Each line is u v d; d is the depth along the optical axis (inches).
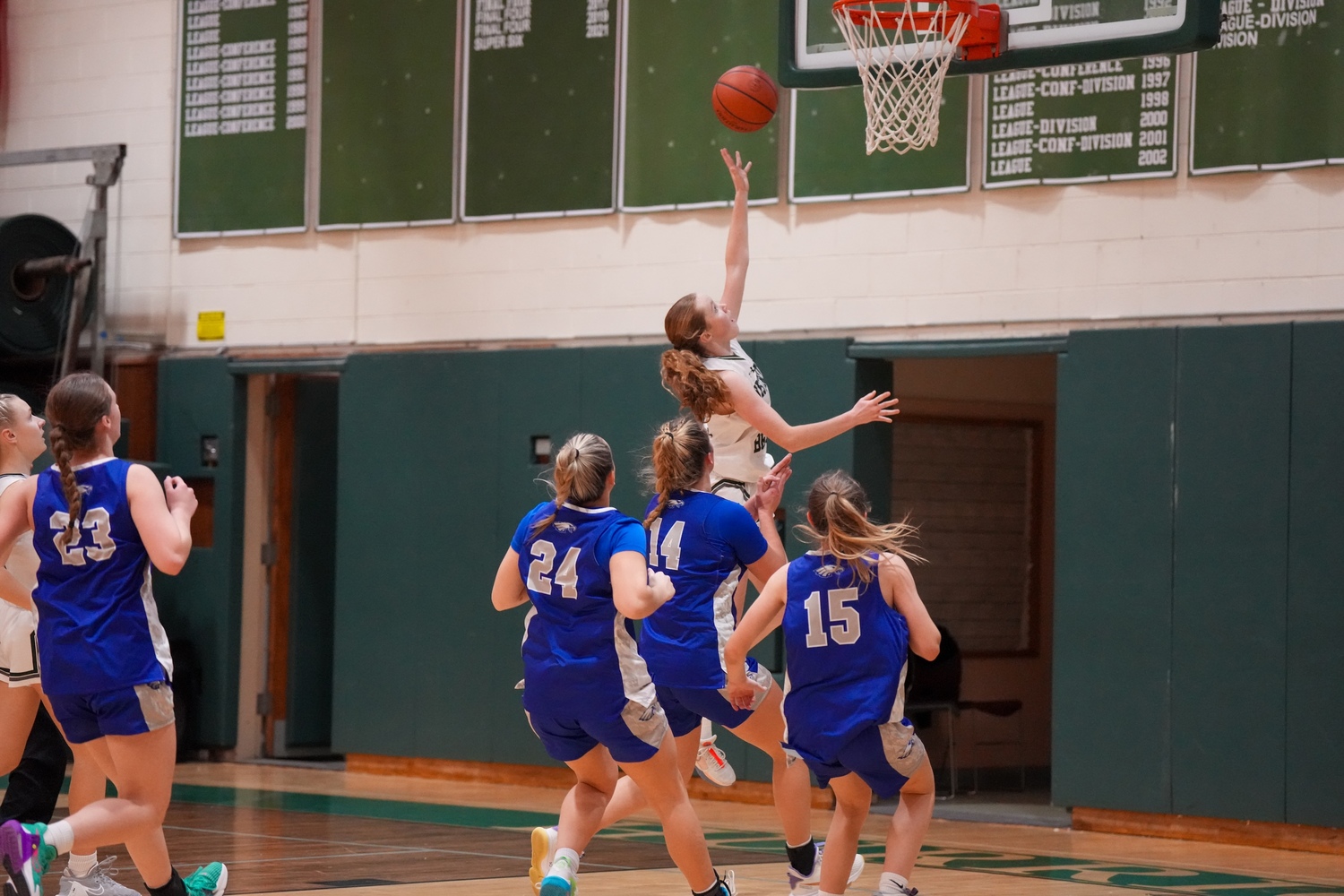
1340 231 394.0
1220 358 404.5
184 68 566.6
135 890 301.1
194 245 565.6
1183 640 406.6
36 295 543.8
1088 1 347.3
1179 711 406.0
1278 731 392.5
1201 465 406.3
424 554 519.5
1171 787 405.7
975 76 440.8
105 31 582.2
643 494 479.2
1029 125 432.8
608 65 494.6
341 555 535.5
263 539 562.6
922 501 557.0
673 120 483.8
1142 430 414.6
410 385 524.4
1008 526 581.0
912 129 444.1
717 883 247.1
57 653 228.1
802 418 458.6
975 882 326.0
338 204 539.8
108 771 239.5
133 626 228.8
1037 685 585.3
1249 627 397.7
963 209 442.6
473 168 517.3
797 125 464.4
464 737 507.8
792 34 379.9
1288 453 394.9
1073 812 424.8
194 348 565.3
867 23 364.5
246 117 555.8
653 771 242.5
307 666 567.2
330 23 542.3
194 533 562.9
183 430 561.9
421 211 526.0
